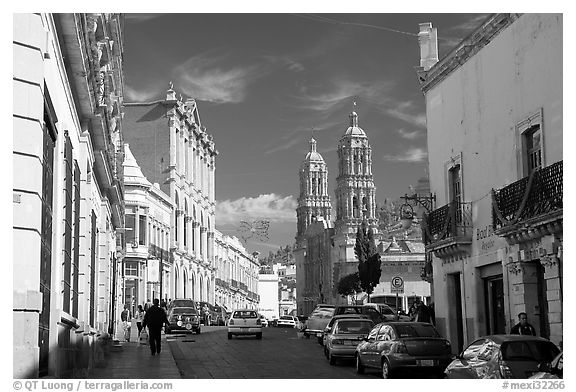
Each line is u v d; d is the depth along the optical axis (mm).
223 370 22297
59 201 12891
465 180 24656
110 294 31562
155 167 71750
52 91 11844
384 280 56750
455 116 25438
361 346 20844
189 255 77312
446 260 26141
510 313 21125
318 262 86125
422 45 27969
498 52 22094
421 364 18328
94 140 19906
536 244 19547
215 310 66625
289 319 62094
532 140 20578
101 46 19688
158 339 26844
